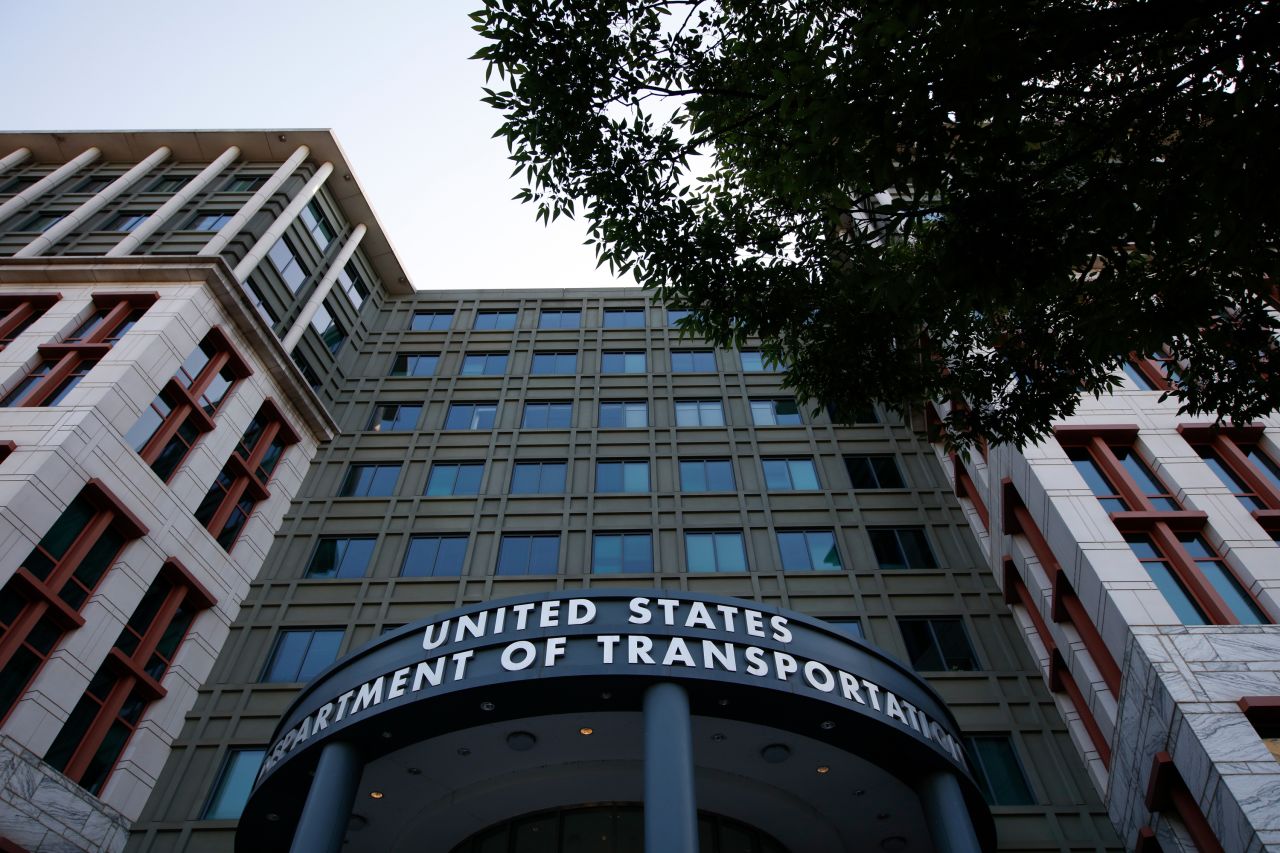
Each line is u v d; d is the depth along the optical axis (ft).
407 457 98.94
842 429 99.96
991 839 47.42
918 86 27.25
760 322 43.86
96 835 57.67
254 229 103.40
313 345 108.68
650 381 109.81
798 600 77.82
